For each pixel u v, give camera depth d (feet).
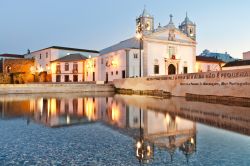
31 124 40.45
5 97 111.96
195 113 53.16
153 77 127.75
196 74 98.27
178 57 205.98
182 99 96.12
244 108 62.34
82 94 142.72
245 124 38.91
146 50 191.21
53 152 23.65
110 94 143.95
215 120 43.32
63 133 33.12
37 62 262.88
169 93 116.26
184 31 223.30
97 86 166.71
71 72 237.86
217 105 71.00
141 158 21.62
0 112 57.00
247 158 21.29
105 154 22.94
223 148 24.81
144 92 135.23
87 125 39.45
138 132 33.55
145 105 73.10
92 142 27.76
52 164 20.08
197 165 19.51
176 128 36.19
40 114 53.72
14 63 253.85
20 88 144.66
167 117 47.60
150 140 28.73
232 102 78.95
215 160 20.79
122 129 35.86
